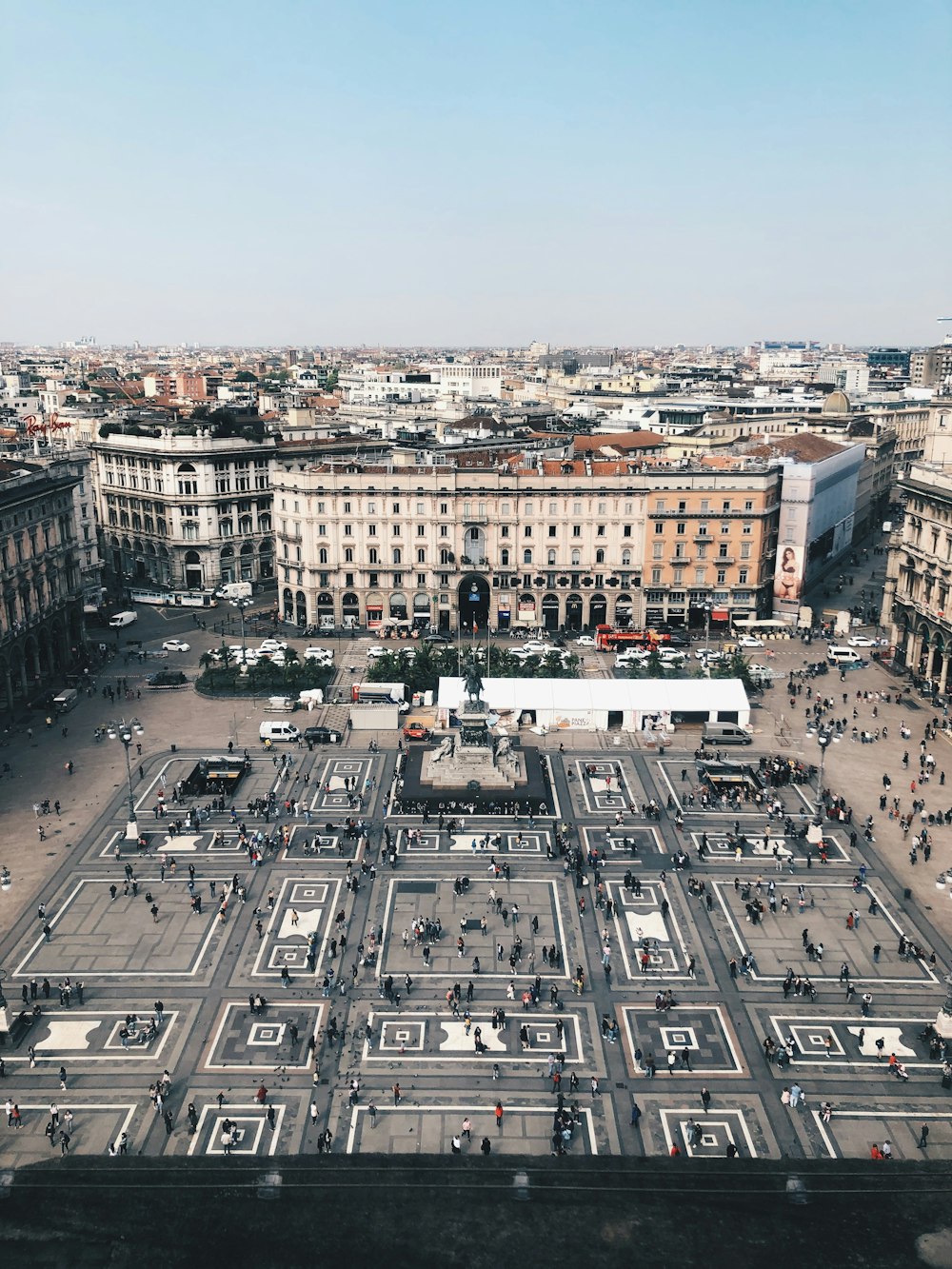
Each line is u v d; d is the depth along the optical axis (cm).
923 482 14962
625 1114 6372
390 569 17350
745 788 11106
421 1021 7269
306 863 9544
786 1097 6475
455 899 8894
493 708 12725
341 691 14288
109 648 16288
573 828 10212
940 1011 7256
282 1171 3173
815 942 8256
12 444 18562
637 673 14425
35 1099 6494
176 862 9538
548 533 17138
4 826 10200
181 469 19662
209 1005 7438
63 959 7994
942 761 11931
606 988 7656
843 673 15150
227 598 19888
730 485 16888
